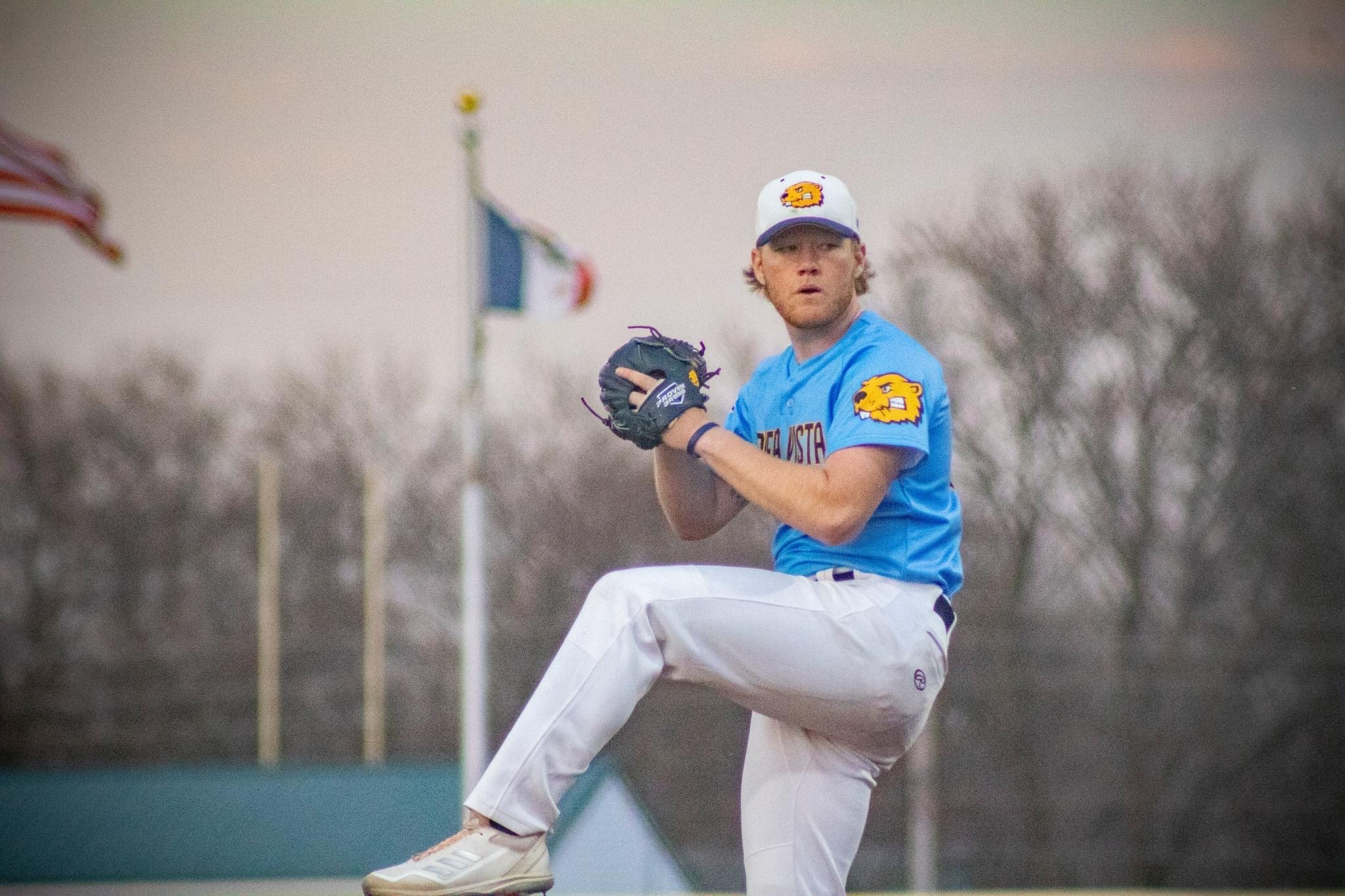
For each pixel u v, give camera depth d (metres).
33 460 130.50
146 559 128.00
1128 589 106.69
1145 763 105.25
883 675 14.31
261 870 78.19
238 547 127.81
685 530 16.27
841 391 14.84
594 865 71.62
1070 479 108.00
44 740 123.56
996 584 106.00
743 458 13.95
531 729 13.47
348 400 131.50
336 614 124.25
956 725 104.38
